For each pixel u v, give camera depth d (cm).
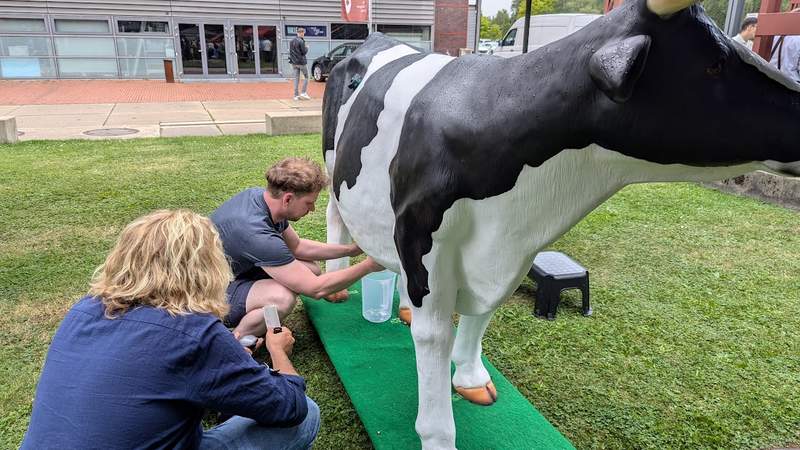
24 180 561
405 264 165
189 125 934
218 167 634
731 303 338
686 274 380
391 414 217
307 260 271
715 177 120
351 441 216
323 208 501
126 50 1741
